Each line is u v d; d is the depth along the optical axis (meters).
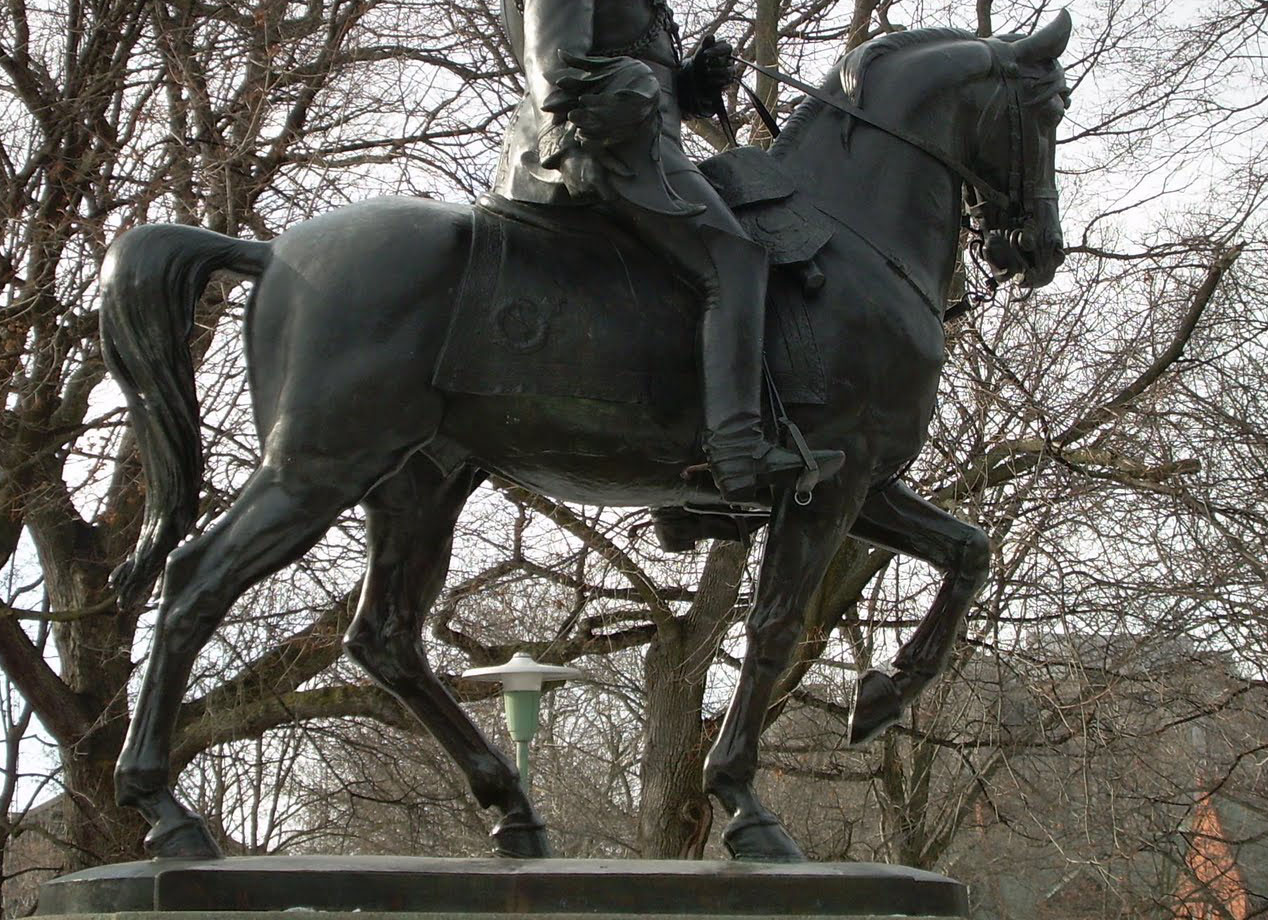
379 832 14.27
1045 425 9.65
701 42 4.36
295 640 10.41
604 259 3.99
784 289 4.02
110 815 10.67
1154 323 10.55
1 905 10.76
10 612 10.05
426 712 4.13
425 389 3.80
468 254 3.92
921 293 4.17
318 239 3.85
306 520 3.68
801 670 10.64
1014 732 11.10
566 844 20.16
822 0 12.26
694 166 4.04
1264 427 10.80
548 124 4.00
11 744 11.11
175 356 3.78
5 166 10.16
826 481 3.92
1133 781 11.33
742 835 3.74
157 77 10.27
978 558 4.23
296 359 3.73
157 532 3.77
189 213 9.93
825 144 4.28
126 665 11.23
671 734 11.20
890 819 13.17
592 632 11.80
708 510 4.26
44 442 10.50
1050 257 4.46
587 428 3.92
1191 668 11.27
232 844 12.62
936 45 4.44
